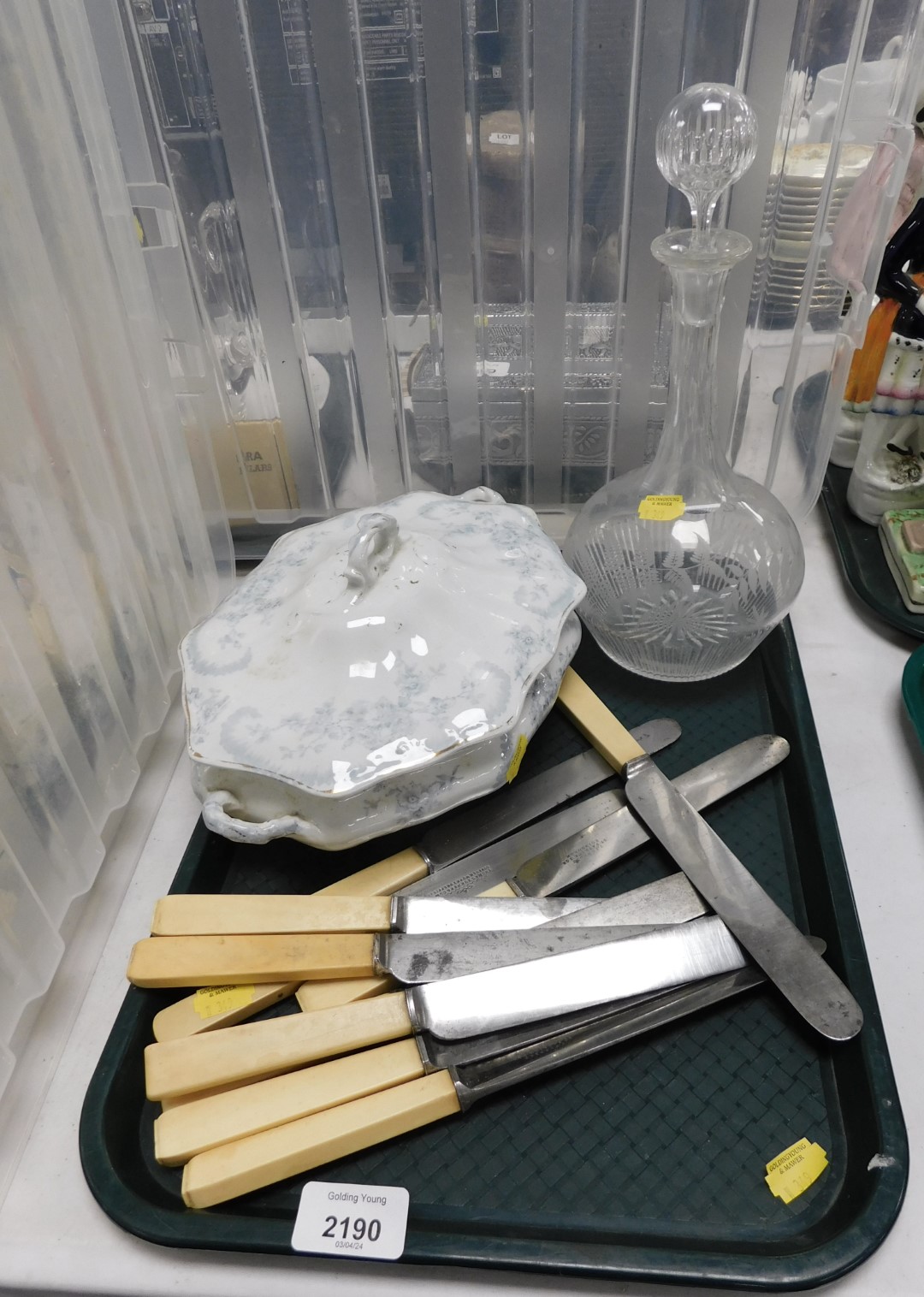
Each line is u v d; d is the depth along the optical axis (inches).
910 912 19.3
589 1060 17.1
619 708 24.2
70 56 18.5
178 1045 16.5
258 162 22.7
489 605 20.4
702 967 17.3
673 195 23.2
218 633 20.6
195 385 25.6
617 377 26.8
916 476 27.0
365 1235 14.5
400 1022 16.6
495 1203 15.3
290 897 18.6
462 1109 15.9
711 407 22.5
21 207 16.9
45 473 18.1
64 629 18.9
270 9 20.4
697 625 23.2
